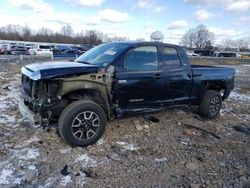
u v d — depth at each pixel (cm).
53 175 345
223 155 427
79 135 423
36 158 385
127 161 391
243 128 557
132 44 488
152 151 428
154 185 334
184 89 561
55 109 405
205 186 336
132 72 470
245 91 1105
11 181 327
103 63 463
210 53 5856
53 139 445
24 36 8762
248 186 341
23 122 518
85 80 422
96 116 433
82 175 348
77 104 413
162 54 520
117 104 467
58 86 405
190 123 579
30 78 411
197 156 417
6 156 387
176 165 386
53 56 2786
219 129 555
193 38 8688
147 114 580
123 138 472
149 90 496
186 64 562
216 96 620
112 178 345
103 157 399
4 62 1994
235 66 3062
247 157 423
